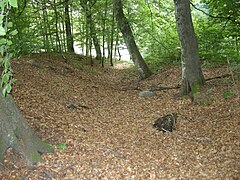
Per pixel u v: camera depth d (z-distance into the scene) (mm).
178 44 17781
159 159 6406
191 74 10336
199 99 9562
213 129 7625
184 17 10102
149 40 19406
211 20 14477
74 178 5445
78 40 20125
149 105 10531
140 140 7402
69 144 6656
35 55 16531
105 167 5914
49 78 12227
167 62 18328
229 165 5953
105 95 12148
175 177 5684
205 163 6168
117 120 8914
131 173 5770
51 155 6023
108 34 19594
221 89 9797
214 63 14008
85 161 6043
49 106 8758
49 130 7117
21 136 5660
